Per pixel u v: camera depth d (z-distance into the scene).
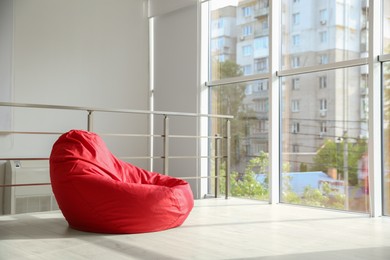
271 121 5.35
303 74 5.17
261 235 3.50
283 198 5.39
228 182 5.70
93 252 2.93
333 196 4.89
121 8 6.64
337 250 3.03
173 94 6.57
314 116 5.06
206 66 6.25
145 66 6.87
